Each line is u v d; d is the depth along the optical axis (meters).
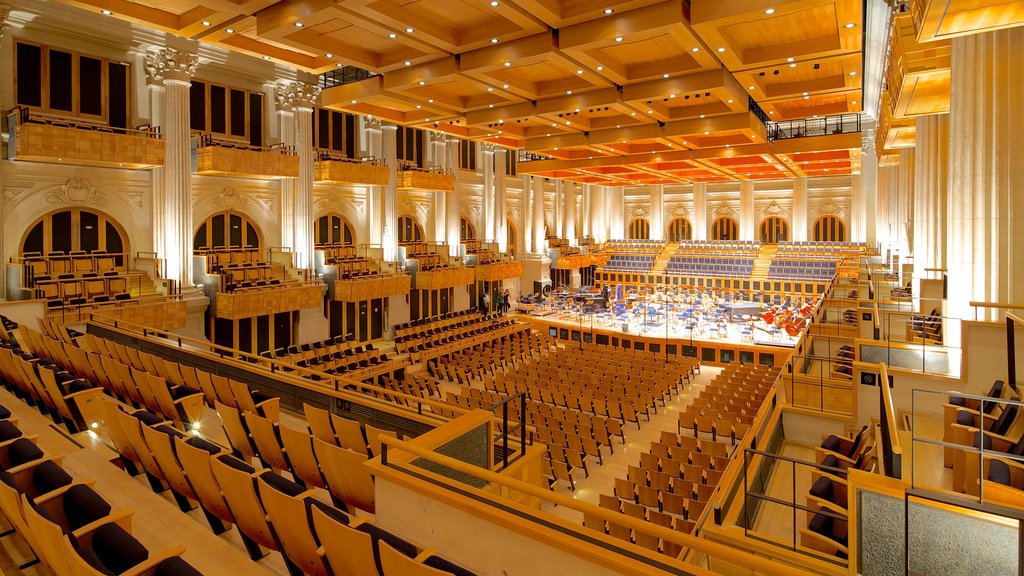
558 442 12.44
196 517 5.13
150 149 15.16
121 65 16.03
